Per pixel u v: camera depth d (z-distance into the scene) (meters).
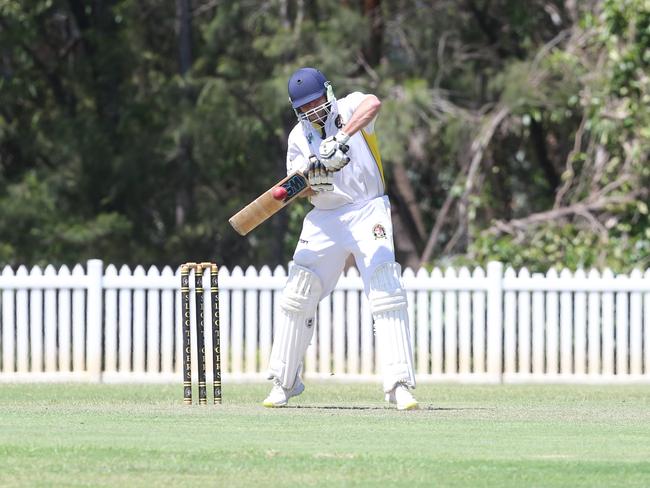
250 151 91.50
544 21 83.56
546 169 86.31
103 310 53.84
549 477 23.27
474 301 53.41
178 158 92.38
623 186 70.25
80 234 85.19
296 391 37.00
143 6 95.75
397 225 86.81
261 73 88.62
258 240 96.56
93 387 49.28
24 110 94.88
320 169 34.28
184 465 24.30
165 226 95.56
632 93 70.44
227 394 44.53
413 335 54.19
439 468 24.17
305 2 85.94
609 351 53.19
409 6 87.25
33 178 88.00
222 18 87.38
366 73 81.12
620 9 70.00
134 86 93.44
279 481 22.72
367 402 40.09
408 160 88.50
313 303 36.16
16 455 25.33
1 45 87.31
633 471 23.91
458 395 45.03
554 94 73.44
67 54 95.31
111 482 22.50
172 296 53.41
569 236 69.69
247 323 53.50
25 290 53.53
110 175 89.38
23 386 49.94
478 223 83.06
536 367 53.31
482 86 83.44
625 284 53.09
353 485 22.38
